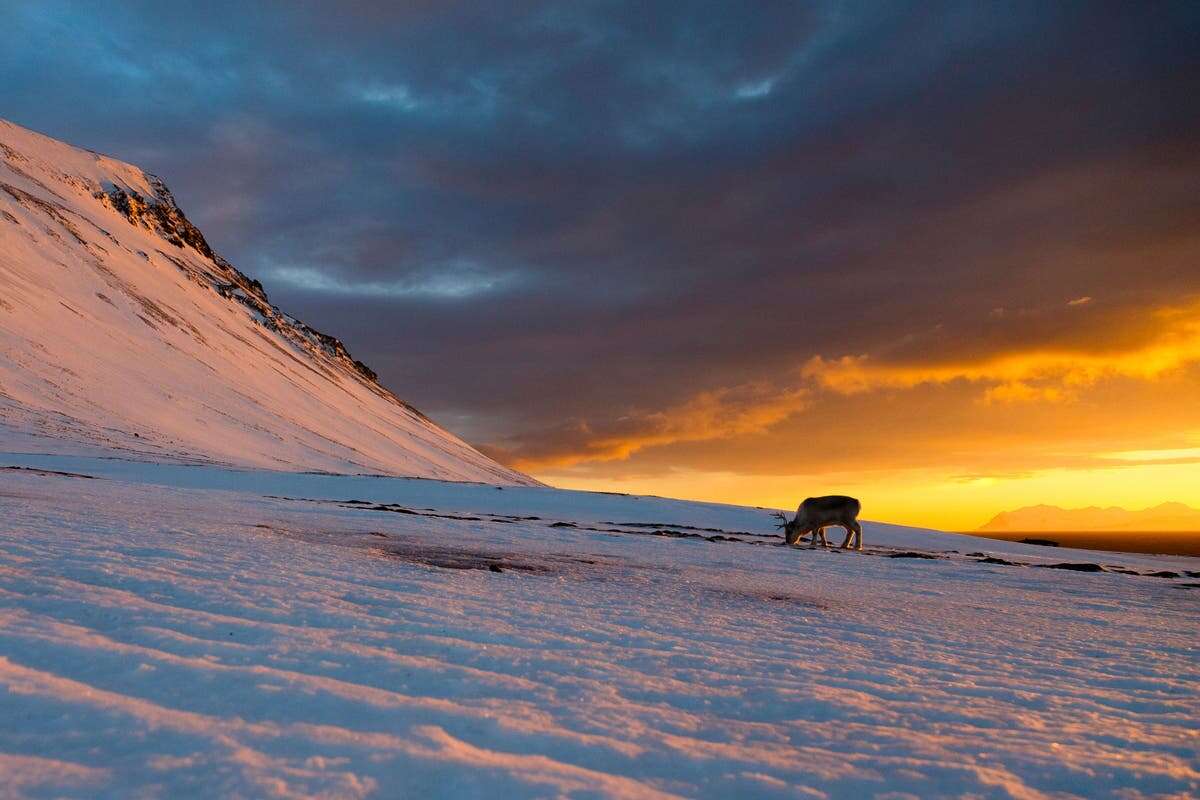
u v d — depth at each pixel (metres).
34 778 2.68
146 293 105.94
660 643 6.03
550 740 3.52
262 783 2.77
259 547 9.98
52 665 3.98
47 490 17.38
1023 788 3.40
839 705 4.57
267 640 4.89
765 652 6.04
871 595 11.11
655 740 3.67
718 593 10.08
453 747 3.29
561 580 9.98
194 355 93.50
